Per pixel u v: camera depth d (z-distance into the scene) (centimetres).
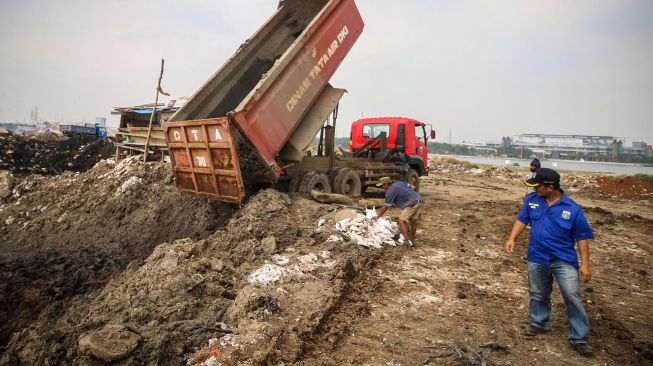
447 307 502
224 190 813
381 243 722
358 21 1059
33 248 1001
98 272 817
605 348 416
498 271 654
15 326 627
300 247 666
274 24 1041
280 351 365
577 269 407
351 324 444
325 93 1001
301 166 1028
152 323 403
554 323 468
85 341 357
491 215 1079
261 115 793
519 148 11644
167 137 881
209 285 479
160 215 989
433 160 3769
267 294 459
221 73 945
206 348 365
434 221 970
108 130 2872
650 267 727
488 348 402
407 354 387
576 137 12331
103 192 1142
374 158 1339
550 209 414
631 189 2012
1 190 1270
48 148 2292
